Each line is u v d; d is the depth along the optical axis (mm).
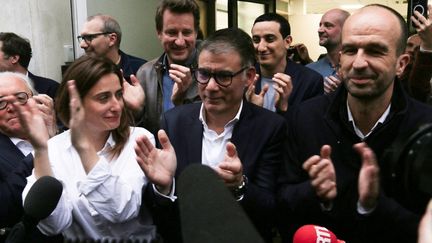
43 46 3635
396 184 713
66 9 3744
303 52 3855
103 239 1195
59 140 1418
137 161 1256
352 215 1218
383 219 1099
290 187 1328
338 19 2867
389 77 1173
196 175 567
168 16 2064
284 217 1359
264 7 6340
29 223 1106
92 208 1294
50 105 1622
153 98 2129
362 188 992
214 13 5195
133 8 4105
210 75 1399
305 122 1380
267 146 1438
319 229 1135
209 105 1438
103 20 2777
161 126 1589
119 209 1263
